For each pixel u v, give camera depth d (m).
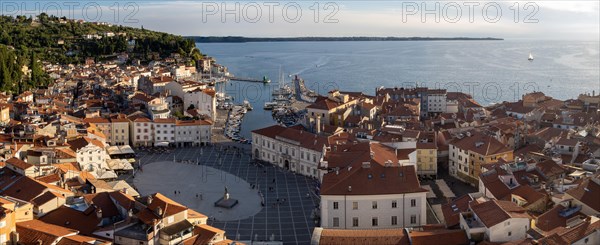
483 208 146.88
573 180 192.62
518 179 195.62
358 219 185.75
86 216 165.88
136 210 166.00
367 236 143.00
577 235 126.50
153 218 156.00
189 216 166.12
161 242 154.12
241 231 196.38
